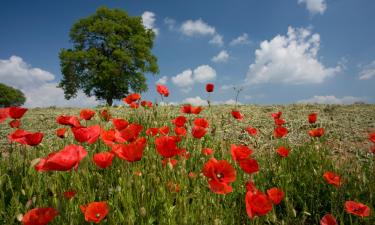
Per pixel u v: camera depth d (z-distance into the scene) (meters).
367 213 2.66
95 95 42.19
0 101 64.75
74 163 2.01
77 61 39.91
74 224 2.54
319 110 12.09
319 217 3.59
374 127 8.24
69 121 3.34
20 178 3.43
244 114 11.20
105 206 2.05
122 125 3.29
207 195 3.13
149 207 2.86
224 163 2.17
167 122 6.07
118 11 43.56
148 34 46.19
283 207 3.90
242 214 3.42
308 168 4.68
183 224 2.67
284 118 10.14
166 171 3.31
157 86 4.93
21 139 2.97
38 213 1.88
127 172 3.08
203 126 3.86
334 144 6.61
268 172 4.54
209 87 4.89
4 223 2.66
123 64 41.03
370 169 4.52
